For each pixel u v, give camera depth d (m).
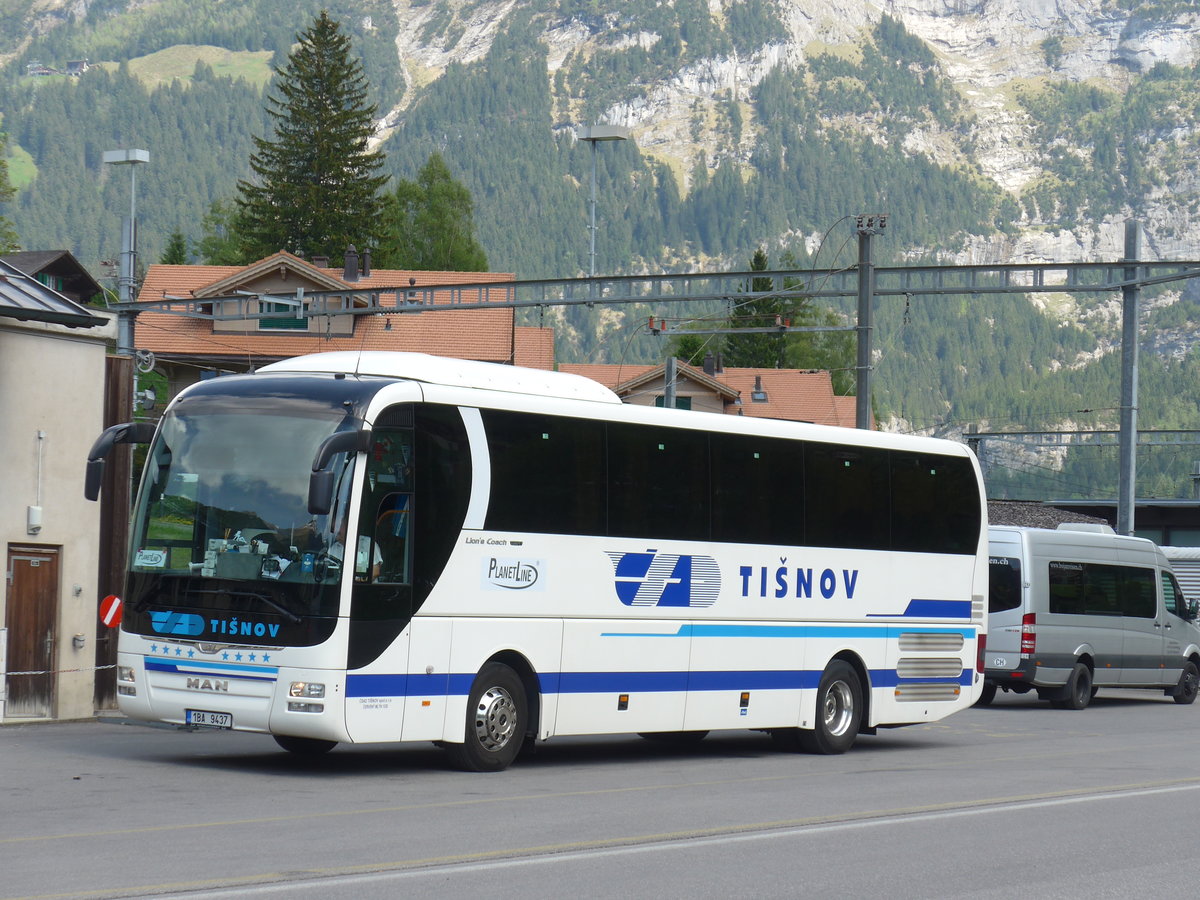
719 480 21.08
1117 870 12.39
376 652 16.94
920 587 24.14
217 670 16.97
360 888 10.55
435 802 15.42
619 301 40.34
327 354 18.41
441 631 17.58
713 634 20.86
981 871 12.18
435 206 130.75
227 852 11.91
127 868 11.12
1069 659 35.03
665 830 13.90
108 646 26.72
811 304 143.00
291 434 17.14
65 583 25.56
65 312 24.77
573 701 19.08
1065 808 16.28
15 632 24.86
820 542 22.53
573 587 19.08
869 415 37.06
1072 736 27.23
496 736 18.33
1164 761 22.14
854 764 21.23
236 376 18.17
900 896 10.99
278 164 113.25
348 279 78.62
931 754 23.19
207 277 79.69
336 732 16.56
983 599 25.31
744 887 11.16
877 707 23.45
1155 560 38.06
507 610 18.30
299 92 113.94
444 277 79.56
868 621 23.30
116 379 27.25
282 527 16.91
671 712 20.30
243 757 19.33
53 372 25.36
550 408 18.98
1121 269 38.88
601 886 11.00
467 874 11.27
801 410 95.50
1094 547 36.22
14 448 24.67
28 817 13.61
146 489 17.81
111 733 22.75
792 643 22.03
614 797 16.39
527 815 14.66
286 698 16.58
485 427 18.23
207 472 17.45
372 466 17.09
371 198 113.38
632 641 19.78
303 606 16.64
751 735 26.39
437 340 77.25
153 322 76.75
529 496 18.61
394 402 17.36
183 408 17.89
